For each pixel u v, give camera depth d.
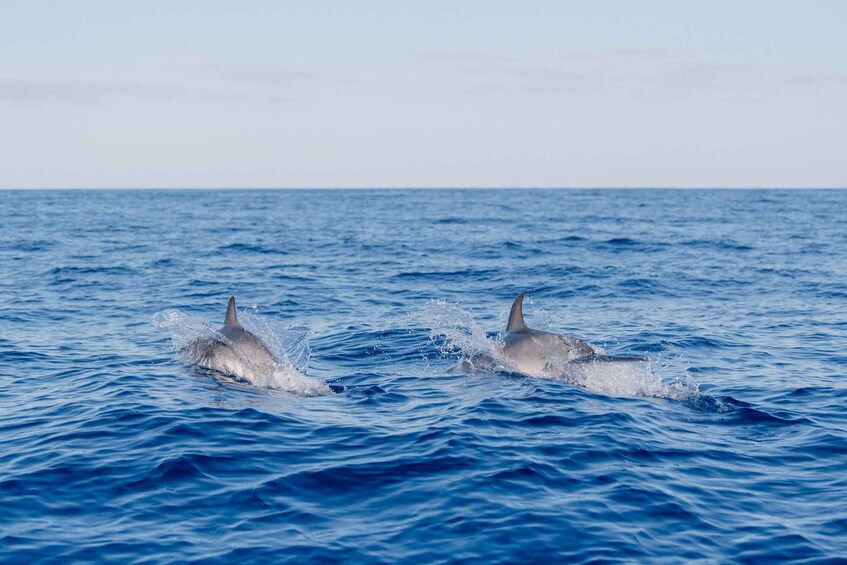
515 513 8.49
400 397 13.54
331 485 9.27
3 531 7.98
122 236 54.66
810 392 14.15
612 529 8.16
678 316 22.97
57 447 10.48
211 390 13.71
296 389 13.95
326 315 22.83
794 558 7.61
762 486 9.43
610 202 127.38
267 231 60.53
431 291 27.97
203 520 8.30
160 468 9.63
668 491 9.18
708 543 7.91
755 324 21.64
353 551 7.65
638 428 11.59
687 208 101.88
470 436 10.98
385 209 102.38
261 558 7.50
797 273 33.53
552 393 13.62
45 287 28.77
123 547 7.69
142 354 17.05
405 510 8.59
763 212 90.00
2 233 56.16
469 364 15.90
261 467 9.79
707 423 12.12
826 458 10.45
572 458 10.20
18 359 16.50
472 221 73.00
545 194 199.00
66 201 134.12
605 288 28.69
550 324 21.36
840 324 21.67
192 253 42.47
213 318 21.91
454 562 7.47
